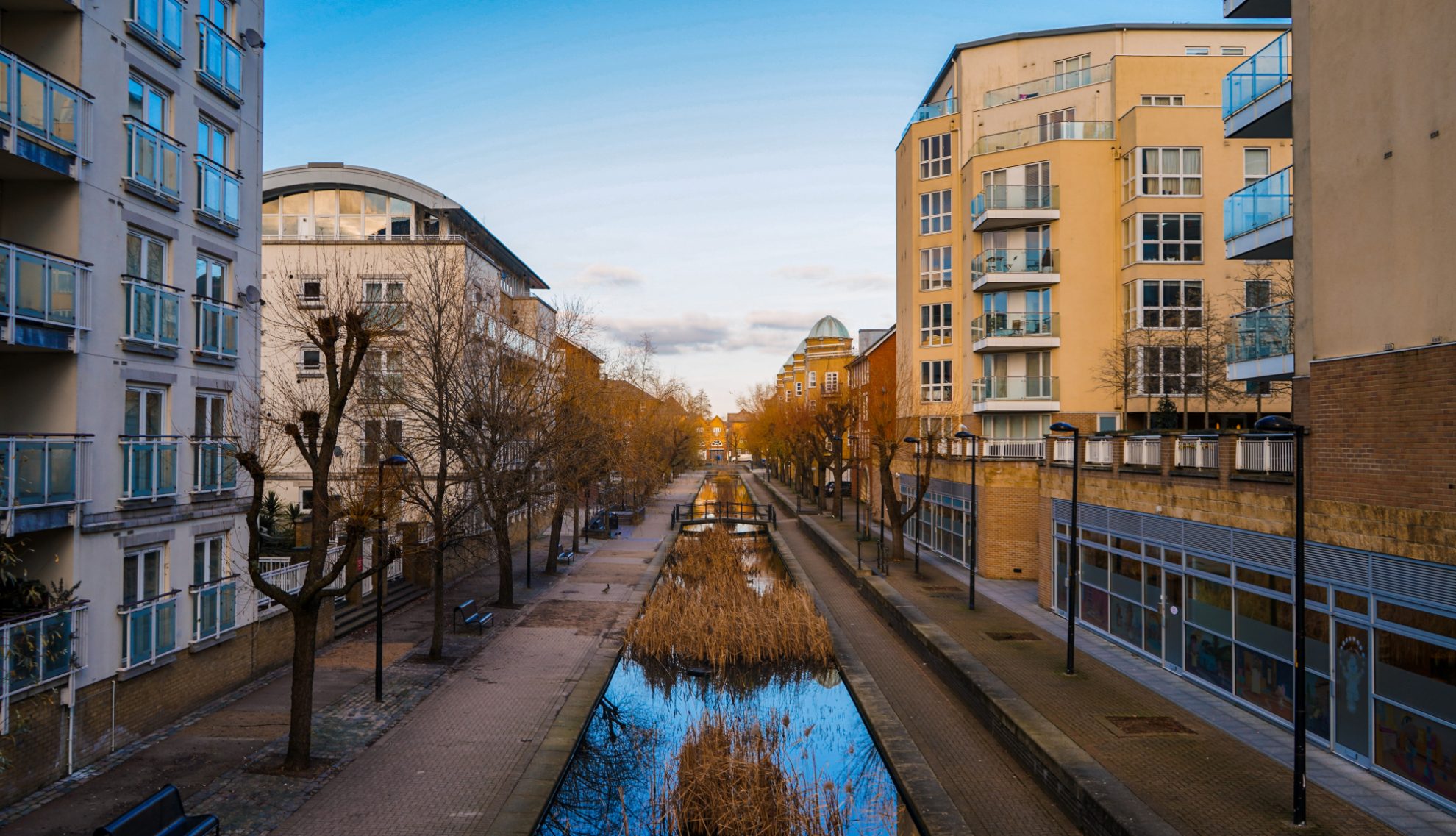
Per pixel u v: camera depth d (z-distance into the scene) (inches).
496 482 839.7
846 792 463.5
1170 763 441.1
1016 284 1279.5
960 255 1481.3
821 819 430.0
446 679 626.5
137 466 501.4
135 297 503.8
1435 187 416.8
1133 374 1163.3
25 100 428.8
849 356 3440.0
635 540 1533.0
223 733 501.4
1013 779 464.1
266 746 481.1
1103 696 562.9
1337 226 486.0
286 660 658.2
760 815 428.1
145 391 522.6
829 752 538.9
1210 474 580.1
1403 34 440.5
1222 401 1144.8
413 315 868.0
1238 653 542.3
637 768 522.6
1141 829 354.6
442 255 984.3
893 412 1521.9
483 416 826.2
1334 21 492.7
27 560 453.1
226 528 589.9
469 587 1024.9
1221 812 382.6
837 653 741.3
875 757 529.3
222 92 597.9
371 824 384.5
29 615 412.5
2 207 463.8
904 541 1482.5
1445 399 397.1
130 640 478.9
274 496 1026.7
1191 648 598.2
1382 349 446.6
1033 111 1400.1
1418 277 425.1
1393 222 443.8
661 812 442.0
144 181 512.7
